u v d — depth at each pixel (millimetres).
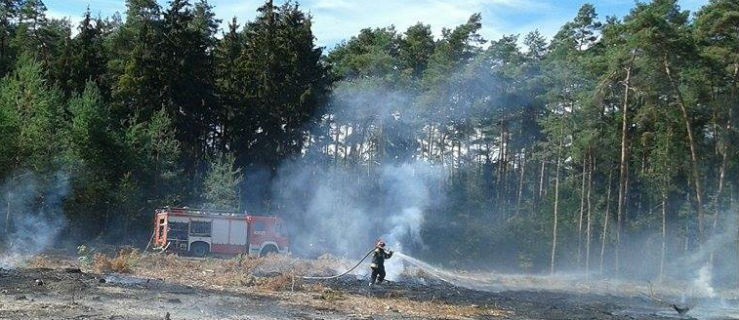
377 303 19953
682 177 61688
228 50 62906
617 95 51906
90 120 44156
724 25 43188
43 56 64125
